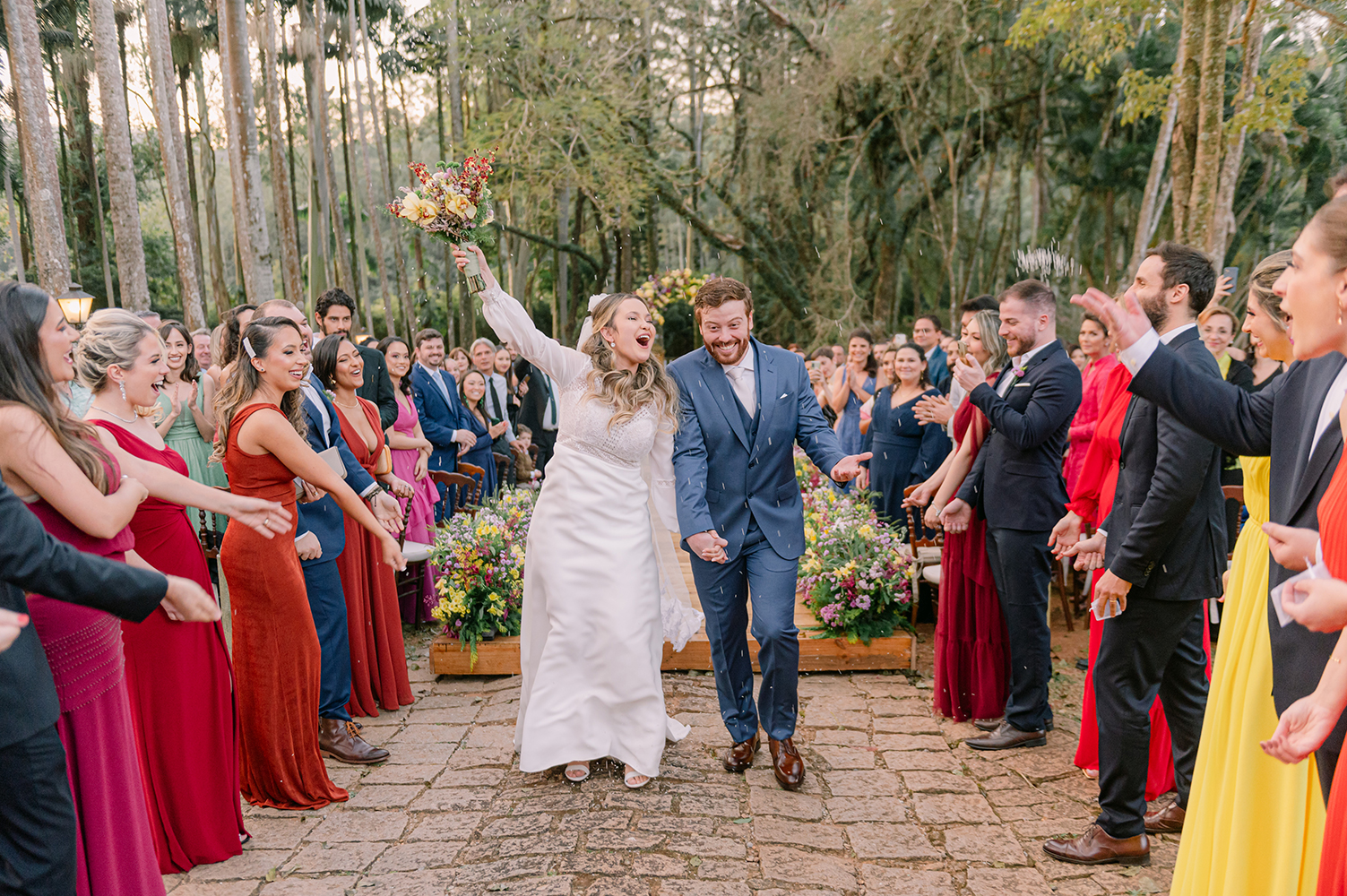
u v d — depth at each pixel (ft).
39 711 5.59
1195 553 8.28
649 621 10.61
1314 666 5.49
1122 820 8.69
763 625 10.35
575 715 10.42
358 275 70.18
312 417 11.89
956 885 8.34
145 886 7.04
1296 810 6.25
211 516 15.05
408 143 68.03
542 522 10.84
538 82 54.80
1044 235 57.36
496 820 9.70
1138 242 36.68
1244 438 6.24
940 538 16.57
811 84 54.90
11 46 30.76
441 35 60.90
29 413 6.16
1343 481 4.79
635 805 9.95
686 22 56.65
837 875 8.49
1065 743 11.78
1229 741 6.73
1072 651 15.99
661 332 59.88
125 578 5.84
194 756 8.75
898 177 60.64
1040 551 11.35
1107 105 51.01
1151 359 6.35
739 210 61.57
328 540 11.66
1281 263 6.40
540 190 53.67
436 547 15.06
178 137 44.42
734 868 8.59
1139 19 39.19
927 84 53.88
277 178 47.21
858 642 14.40
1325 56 34.12
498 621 14.80
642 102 55.98
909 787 10.47
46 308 6.33
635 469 10.70
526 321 11.01
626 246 61.36
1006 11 48.73
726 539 10.54
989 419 11.28
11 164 57.16
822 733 12.12
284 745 10.02
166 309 77.66
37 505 6.34
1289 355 6.57
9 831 5.53
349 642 12.55
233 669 10.06
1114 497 9.16
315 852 9.12
